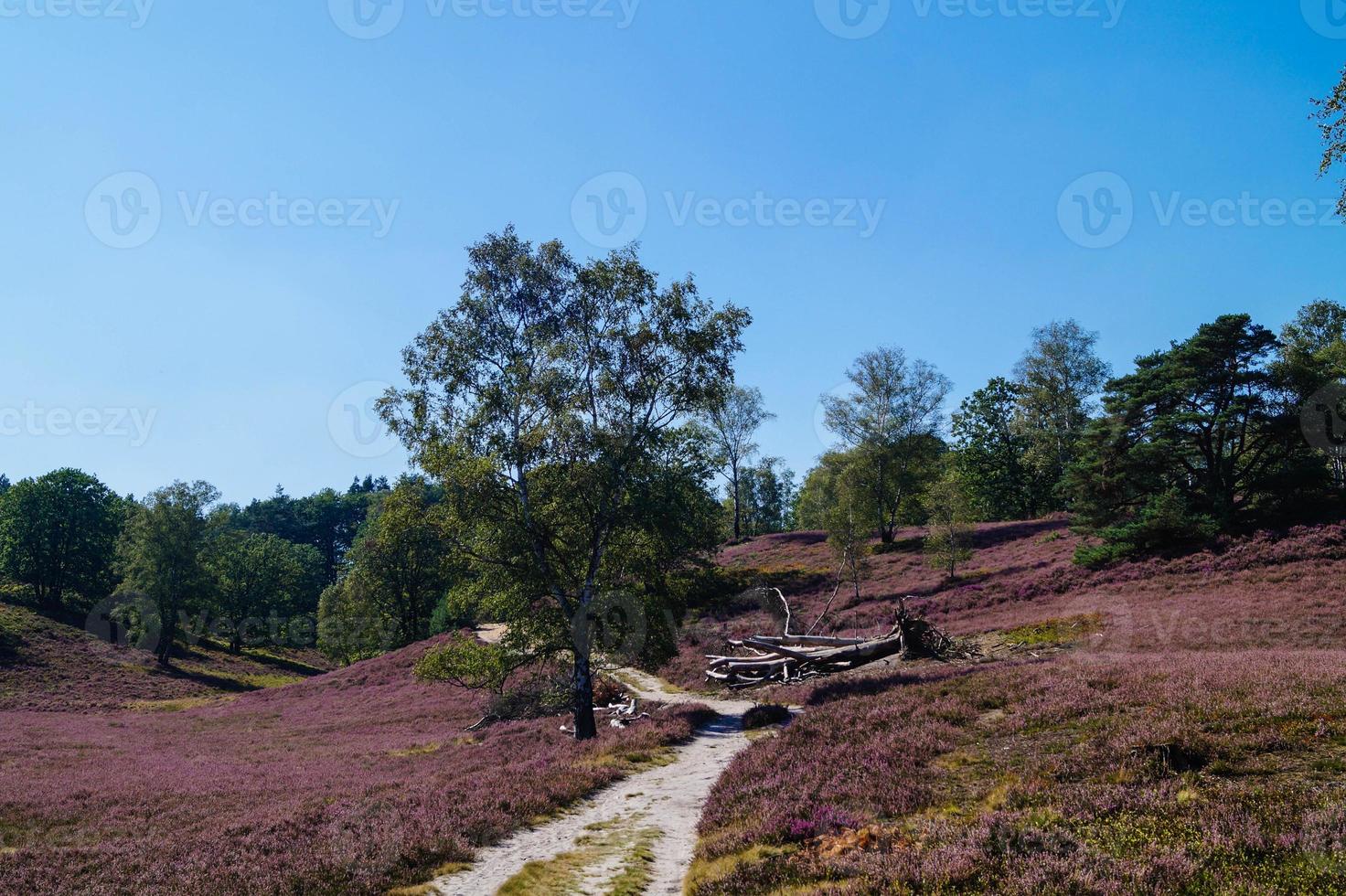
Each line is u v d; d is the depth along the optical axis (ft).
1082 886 25.34
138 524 267.39
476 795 55.16
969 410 288.92
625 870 38.06
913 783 42.63
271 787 75.10
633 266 87.25
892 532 231.09
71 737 130.11
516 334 86.53
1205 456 149.38
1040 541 193.98
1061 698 53.72
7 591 292.81
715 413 97.30
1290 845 26.37
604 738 79.61
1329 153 52.90
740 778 51.85
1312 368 144.36
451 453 80.59
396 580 264.72
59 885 42.86
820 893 28.58
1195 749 37.70
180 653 282.77
